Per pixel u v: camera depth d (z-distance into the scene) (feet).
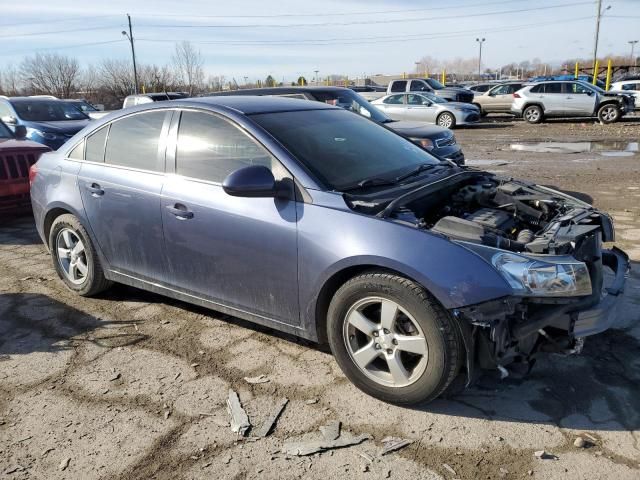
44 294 15.89
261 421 9.92
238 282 11.81
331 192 10.65
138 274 13.87
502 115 89.25
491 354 9.25
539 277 9.05
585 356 11.67
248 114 12.34
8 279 17.20
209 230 11.88
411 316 9.53
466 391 10.64
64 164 15.16
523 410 10.01
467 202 12.47
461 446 9.12
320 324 11.01
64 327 13.79
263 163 11.57
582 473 8.43
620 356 11.61
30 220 25.31
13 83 155.74
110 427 9.87
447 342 9.30
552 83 68.28
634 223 21.15
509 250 9.59
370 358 10.26
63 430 9.81
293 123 12.72
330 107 14.89
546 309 9.33
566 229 10.36
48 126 36.52
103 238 14.28
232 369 11.66
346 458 8.94
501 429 9.52
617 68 114.01
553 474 8.43
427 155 14.46
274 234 10.93
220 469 8.78
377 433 9.52
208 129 12.49
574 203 12.29
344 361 10.63
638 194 26.25
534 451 8.95
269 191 10.72
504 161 39.06
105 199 13.88
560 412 9.91
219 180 12.00
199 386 11.07
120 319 14.16
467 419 9.81
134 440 9.51
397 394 10.02
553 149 44.80
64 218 15.17
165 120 13.24
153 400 10.64
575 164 36.50
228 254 11.72
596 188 28.14
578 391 10.51
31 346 12.87
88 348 12.71
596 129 59.72
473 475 8.48
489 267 9.13
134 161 13.58
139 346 12.75
